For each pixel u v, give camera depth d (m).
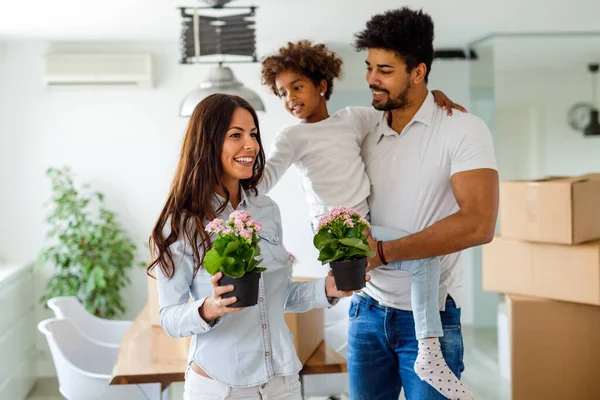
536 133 7.14
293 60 2.62
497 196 2.41
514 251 3.83
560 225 3.58
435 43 6.18
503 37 5.84
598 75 7.12
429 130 2.49
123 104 5.71
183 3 4.25
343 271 2.01
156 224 2.03
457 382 2.40
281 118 5.83
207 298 1.91
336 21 5.00
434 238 2.35
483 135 2.43
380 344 2.62
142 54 5.60
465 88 6.59
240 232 1.82
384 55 2.41
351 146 2.59
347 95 6.30
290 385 2.11
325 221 2.04
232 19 3.69
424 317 2.41
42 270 5.66
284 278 2.13
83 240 5.53
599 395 3.75
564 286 3.67
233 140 2.04
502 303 4.44
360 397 2.68
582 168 7.22
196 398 2.05
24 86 5.62
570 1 4.52
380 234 2.49
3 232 5.65
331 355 3.34
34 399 5.19
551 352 3.78
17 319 5.05
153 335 3.65
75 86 5.65
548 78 7.14
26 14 4.50
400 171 2.53
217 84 3.61
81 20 4.73
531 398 3.80
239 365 2.03
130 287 5.80
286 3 4.34
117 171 5.73
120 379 3.02
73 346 3.97
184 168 2.04
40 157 5.67
